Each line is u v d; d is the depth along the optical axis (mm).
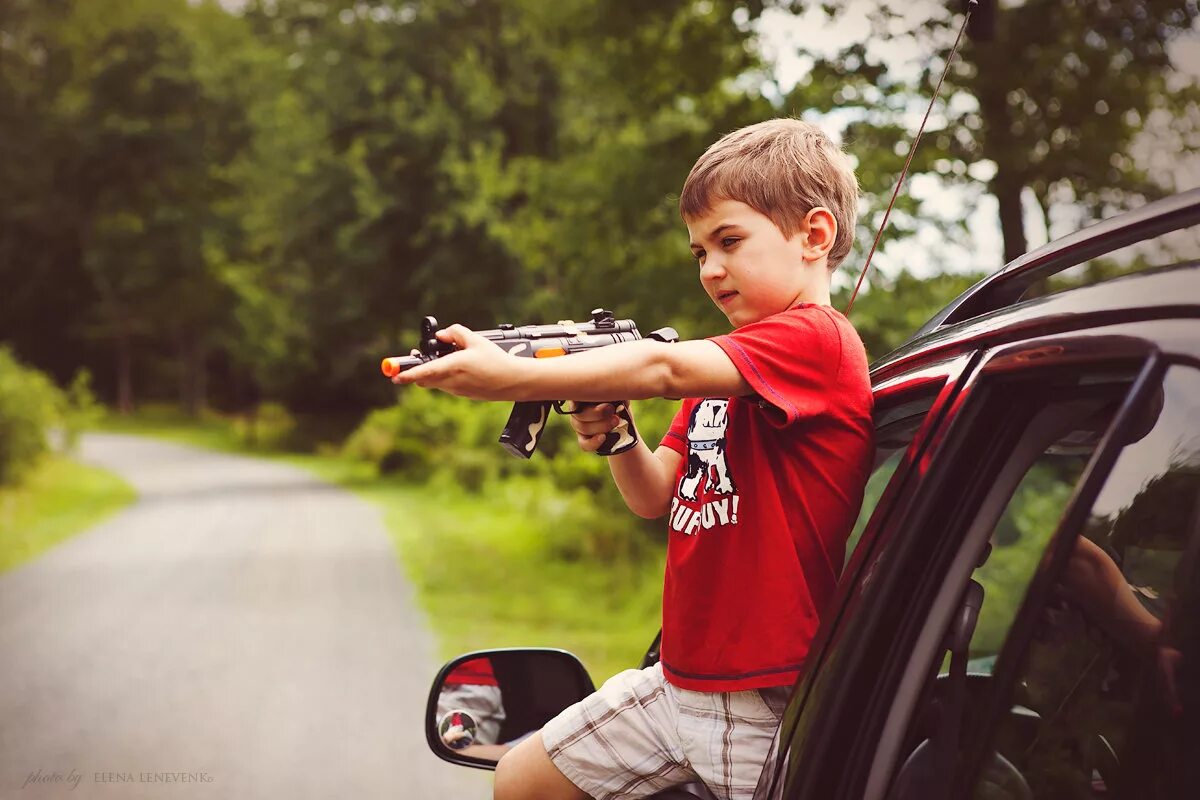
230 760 6328
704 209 1550
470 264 30859
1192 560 943
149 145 65000
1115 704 1006
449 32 34031
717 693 1481
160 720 7223
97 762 6328
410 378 1203
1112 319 1057
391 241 33562
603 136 12461
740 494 1467
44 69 69875
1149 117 7902
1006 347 1190
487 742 1930
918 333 1546
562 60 12633
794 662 1416
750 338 1407
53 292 70688
